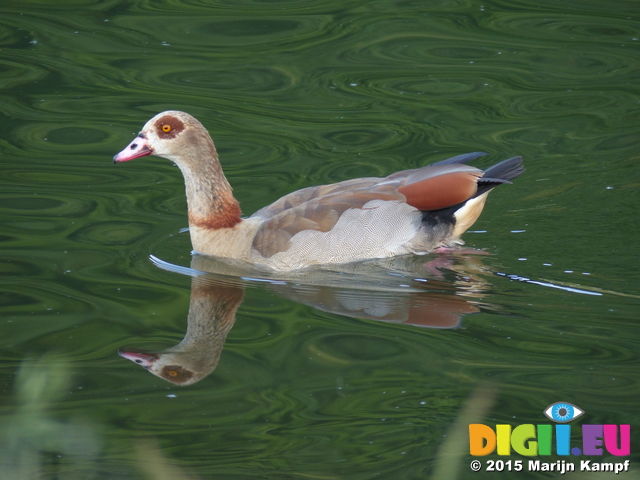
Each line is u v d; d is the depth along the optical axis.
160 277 11.22
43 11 21.12
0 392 8.02
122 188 14.21
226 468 7.13
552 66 18.53
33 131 15.90
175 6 21.64
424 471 7.09
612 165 14.61
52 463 7.05
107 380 8.51
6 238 12.13
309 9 21.48
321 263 11.77
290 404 8.12
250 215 12.95
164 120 11.97
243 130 16.09
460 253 11.93
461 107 16.94
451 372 8.66
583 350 9.11
